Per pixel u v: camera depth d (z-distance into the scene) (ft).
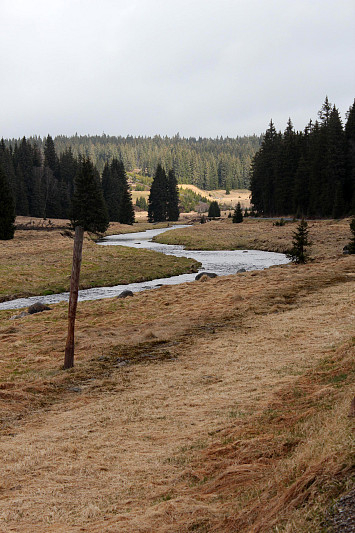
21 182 501.15
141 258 209.87
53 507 27.55
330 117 380.99
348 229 262.67
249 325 80.59
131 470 32.12
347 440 22.31
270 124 461.37
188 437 36.88
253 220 395.75
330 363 49.14
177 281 162.50
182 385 53.11
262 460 28.22
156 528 21.86
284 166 403.54
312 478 20.07
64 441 39.93
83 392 55.16
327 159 353.72
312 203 368.27
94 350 73.00
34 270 171.12
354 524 15.56
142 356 68.18
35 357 70.85
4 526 25.45
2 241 278.26
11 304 129.08
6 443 40.47
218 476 27.35
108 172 550.77
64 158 609.01
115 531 22.17
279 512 19.03
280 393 42.86
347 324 70.33
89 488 30.09
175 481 29.04
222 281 136.36
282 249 247.91
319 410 33.12
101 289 151.53
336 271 137.08
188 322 87.45
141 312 101.81
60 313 105.09
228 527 20.31
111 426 42.65
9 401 51.93
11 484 31.86
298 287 114.52
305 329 71.46
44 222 442.50
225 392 47.96
